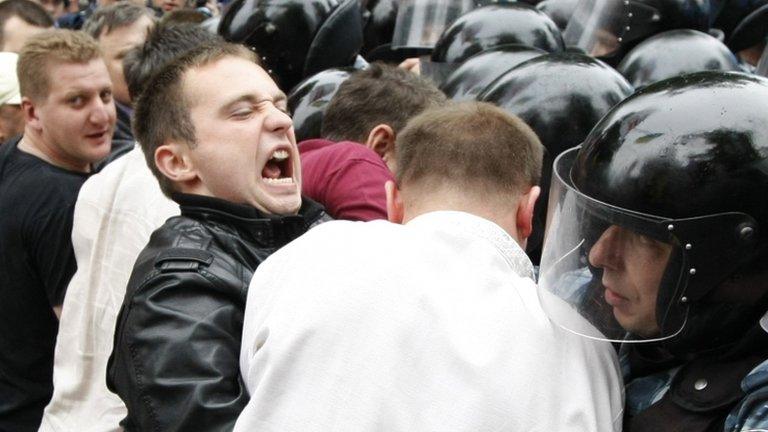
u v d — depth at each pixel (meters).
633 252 3.24
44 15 10.07
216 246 4.17
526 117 5.15
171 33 5.88
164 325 3.93
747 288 3.23
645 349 3.54
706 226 3.16
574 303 3.29
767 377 2.96
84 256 5.36
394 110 5.83
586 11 7.71
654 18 7.46
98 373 5.22
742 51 9.27
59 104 6.44
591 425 3.15
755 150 3.15
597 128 3.41
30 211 6.23
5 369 6.34
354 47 7.78
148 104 4.51
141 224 5.16
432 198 3.70
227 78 4.39
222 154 4.32
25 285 6.28
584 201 3.30
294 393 3.19
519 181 3.72
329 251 3.38
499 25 6.91
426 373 3.15
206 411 3.76
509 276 3.42
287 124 4.38
